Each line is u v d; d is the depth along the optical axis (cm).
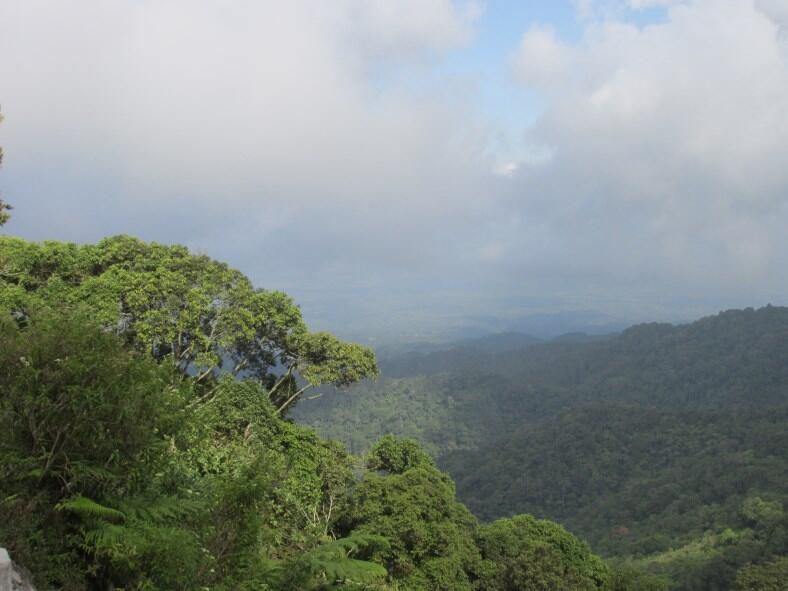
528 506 11394
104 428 592
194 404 776
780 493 8350
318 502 2100
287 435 2181
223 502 677
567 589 2509
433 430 17538
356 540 927
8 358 574
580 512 10662
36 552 538
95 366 591
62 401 576
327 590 808
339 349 2748
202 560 599
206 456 1134
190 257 2611
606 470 11775
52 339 593
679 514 9106
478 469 13188
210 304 2467
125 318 2316
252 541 677
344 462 2469
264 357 2822
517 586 2503
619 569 3095
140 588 548
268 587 705
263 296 2659
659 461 11638
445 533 2278
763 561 6191
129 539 550
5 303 1742
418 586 2084
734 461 9956
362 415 19275
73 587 544
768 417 11750
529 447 13425
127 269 2420
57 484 586
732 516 8162
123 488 612
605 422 13338
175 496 657
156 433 658
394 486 2328
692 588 6375
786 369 18488
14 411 570
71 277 2306
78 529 578
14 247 2189
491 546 2695
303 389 2855
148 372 645
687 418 12725
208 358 2306
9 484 557
